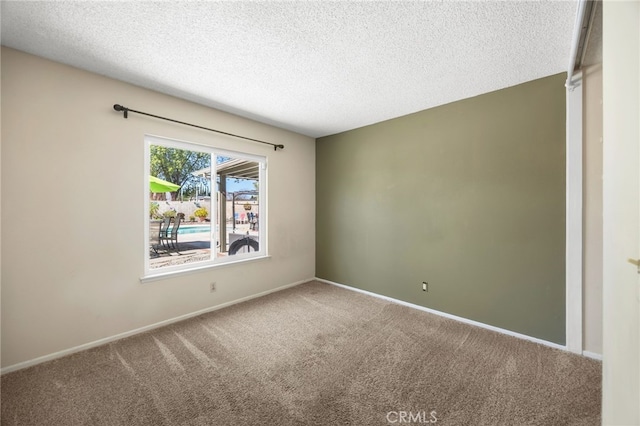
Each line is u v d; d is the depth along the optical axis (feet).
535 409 4.90
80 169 6.91
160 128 8.36
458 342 7.40
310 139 13.52
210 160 10.00
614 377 2.69
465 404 5.04
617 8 2.47
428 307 9.65
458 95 8.48
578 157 6.64
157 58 6.43
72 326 6.82
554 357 6.59
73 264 6.84
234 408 4.97
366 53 6.20
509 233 7.85
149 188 8.29
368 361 6.49
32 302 6.28
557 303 7.09
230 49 6.07
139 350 6.97
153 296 8.29
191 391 5.42
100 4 4.65
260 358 6.62
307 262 13.43
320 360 6.54
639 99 2.12
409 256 10.17
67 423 4.62
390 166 10.73
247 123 10.77
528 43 5.78
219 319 8.96
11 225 6.01
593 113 6.46
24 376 5.84
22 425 4.57
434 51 6.10
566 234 6.88
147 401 5.13
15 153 6.04
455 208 8.93
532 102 7.41
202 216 9.87
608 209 2.95
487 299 8.28
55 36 5.57
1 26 5.23
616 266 2.65
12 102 5.98
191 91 8.26
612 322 2.80
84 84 6.95
